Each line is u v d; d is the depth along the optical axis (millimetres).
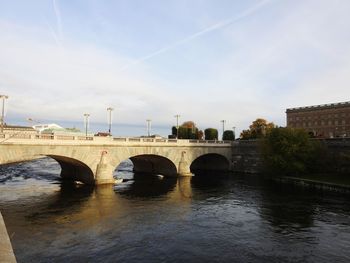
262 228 33562
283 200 47469
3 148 45969
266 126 119438
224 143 86938
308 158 67438
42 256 25344
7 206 41188
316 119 131875
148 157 75875
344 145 66438
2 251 17266
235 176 77000
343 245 28625
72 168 66438
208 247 28078
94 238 29781
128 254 26219
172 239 30000
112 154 60469
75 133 120125
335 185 53969
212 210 41125
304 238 30469
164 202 45594
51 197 47125
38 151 49688
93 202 44531
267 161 69812
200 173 84125
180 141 74938
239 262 25047
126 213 38906
